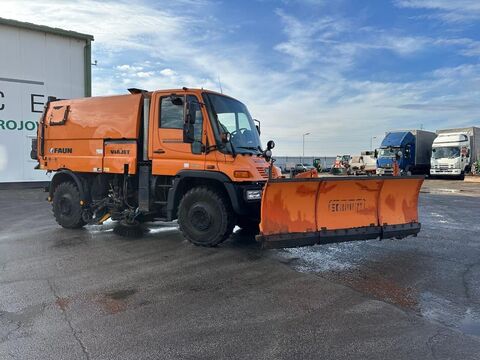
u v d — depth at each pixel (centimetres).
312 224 612
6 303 439
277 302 448
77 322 391
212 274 551
